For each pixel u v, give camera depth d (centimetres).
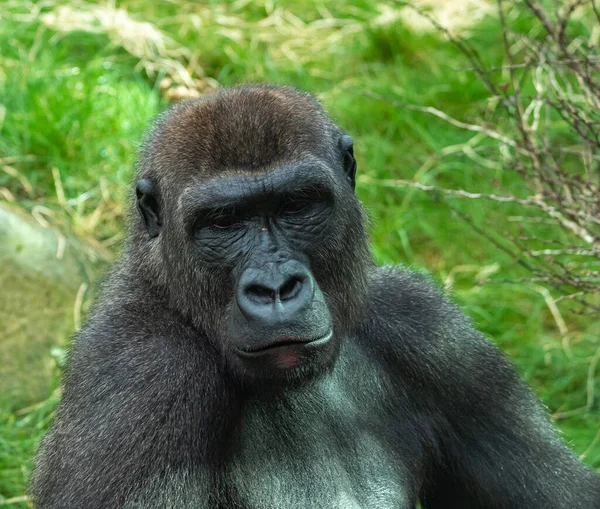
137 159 1634
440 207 2936
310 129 1486
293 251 1435
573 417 2409
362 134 3180
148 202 1533
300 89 1617
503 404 1638
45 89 2948
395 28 3550
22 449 2186
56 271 2475
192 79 3259
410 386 1606
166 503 1375
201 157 1448
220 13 3688
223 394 1455
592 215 2062
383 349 1603
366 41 3572
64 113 2898
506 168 2828
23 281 2427
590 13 3331
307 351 1360
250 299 1366
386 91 3303
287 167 1427
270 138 1442
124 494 1359
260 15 3734
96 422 1401
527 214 2891
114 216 2747
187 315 1488
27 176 2802
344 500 1500
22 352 2392
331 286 1491
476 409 1627
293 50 3544
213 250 1439
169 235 1491
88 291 2498
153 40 3347
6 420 2300
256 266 1391
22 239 2462
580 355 2545
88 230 2694
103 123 2914
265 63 3394
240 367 1407
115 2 3609
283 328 1347
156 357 1439
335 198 1477
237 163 1435
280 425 1506
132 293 1541
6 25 3238
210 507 1439
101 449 1380
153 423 1392
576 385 2502
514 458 1634
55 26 3316
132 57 3281
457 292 2702
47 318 2434
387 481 1547
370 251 1619
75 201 2720
